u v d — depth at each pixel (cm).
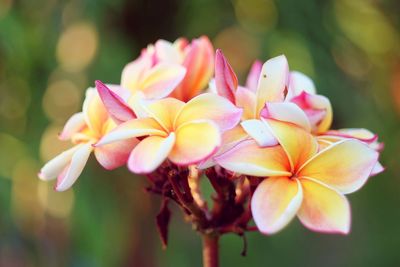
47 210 101
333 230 37
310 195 38
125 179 95
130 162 37
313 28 92
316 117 43
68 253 97
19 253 98
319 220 38
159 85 43
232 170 38
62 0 87
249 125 39
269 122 39
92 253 93
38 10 88
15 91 89
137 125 39
